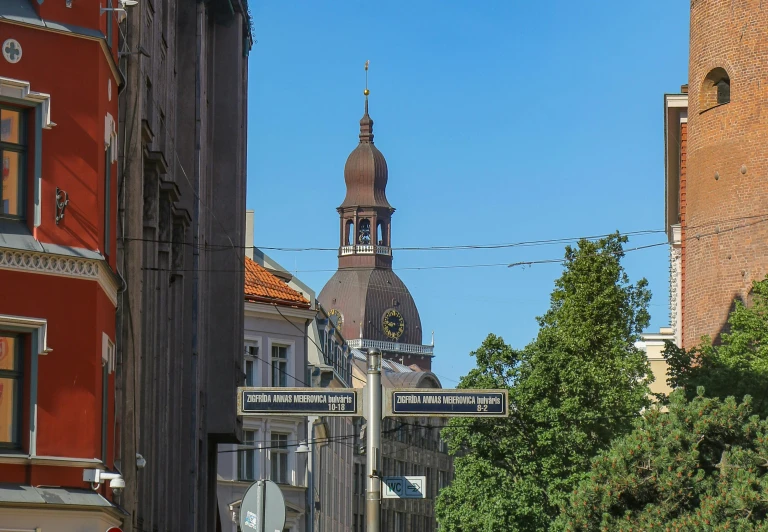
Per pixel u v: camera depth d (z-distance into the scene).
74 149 23.56
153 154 32.25
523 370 49.12
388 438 150.25
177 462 37.41
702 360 44.56
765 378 41.44
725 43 59.78
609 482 32.81
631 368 48.12
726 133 59.47
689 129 61.97
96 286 23.58
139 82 28.81
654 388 71.94
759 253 58.09
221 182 47.16
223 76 47.53
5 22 23.02
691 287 61.28
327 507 102.69
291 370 75.44
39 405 22.59
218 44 47.47
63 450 22.75
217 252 46.62
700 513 31.17
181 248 37.75
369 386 24.75
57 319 23.00
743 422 33.03
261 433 75.38
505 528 48.59
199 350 40.66
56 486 22.58
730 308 58.59
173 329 37.44
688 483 32.44
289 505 76.19
